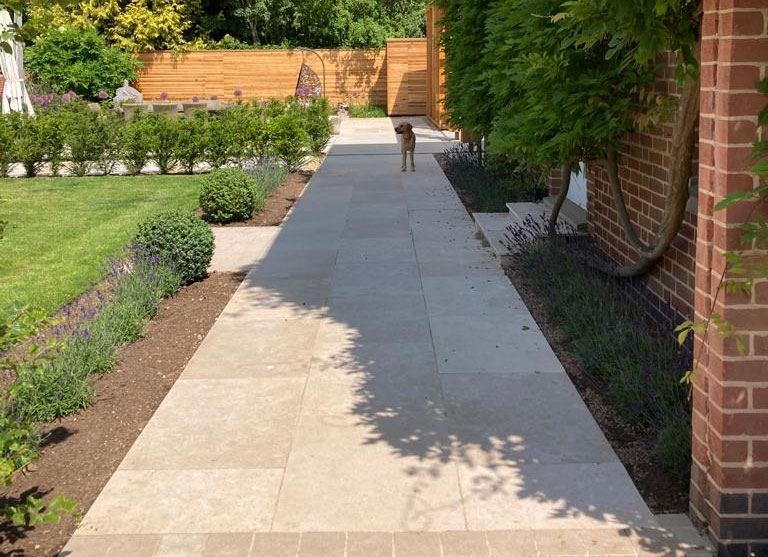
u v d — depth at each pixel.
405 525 3.97
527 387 5.55
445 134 23.61
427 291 7.91
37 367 5.08
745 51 3.33
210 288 8.31
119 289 7.39
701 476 3.82
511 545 3.78
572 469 4.45
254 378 5.87
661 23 3.87
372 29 32.50
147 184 15.59
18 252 10.03
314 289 8.14
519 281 8.15
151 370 6.12
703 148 3.64
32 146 16.72
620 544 3.76
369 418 5.16
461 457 4.62
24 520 3.72
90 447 4.93
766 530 3.63
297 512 4.11
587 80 6.38
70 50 28.09
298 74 30.38
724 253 3.46
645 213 7.36
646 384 5.07
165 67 30.19
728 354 3.51
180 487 4.39
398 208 12.41
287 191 14.21
